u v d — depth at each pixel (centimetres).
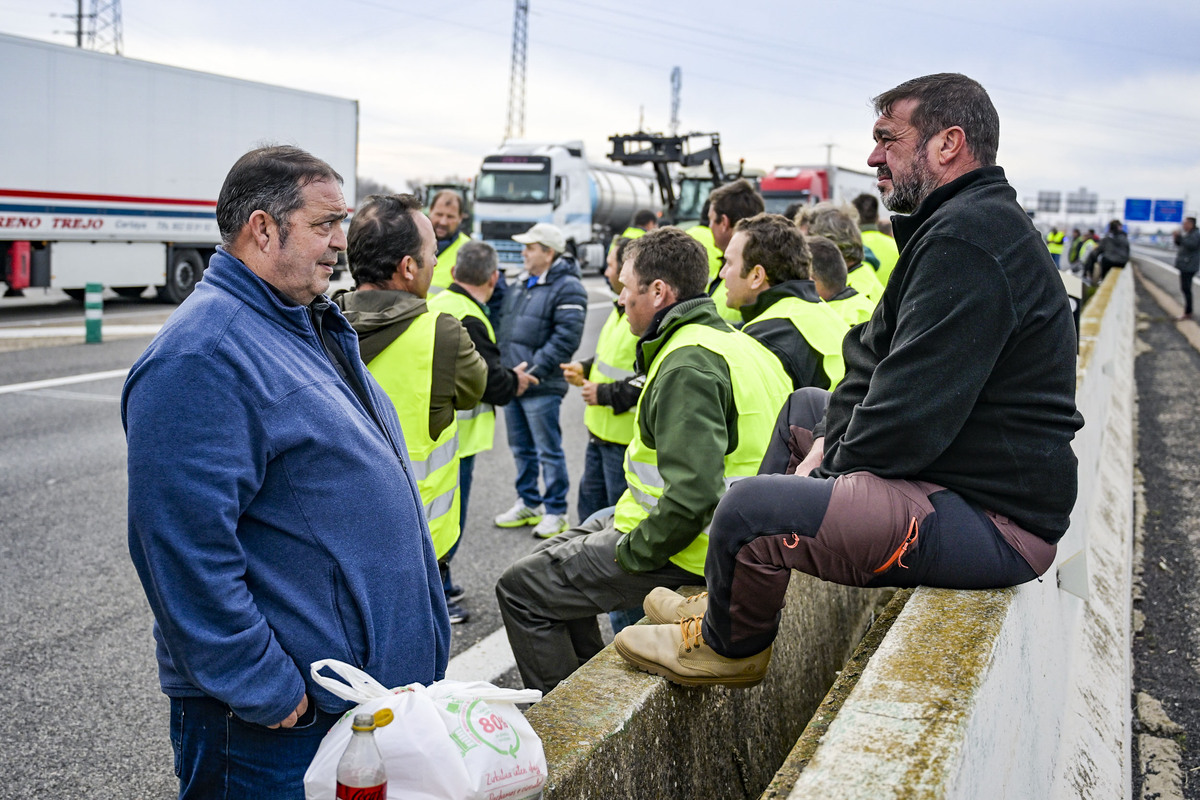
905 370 201
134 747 337
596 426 459
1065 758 280
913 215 219
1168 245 10406
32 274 1578
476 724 157
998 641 185
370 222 300
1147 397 1143
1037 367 203
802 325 354
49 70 1545
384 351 295
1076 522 403
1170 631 484
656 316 307
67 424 860
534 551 303
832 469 223
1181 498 722
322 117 2034
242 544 172
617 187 3088
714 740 249
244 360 168
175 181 1761
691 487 259
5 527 573
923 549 205
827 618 368
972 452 207
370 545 179
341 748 154
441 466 312
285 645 172
